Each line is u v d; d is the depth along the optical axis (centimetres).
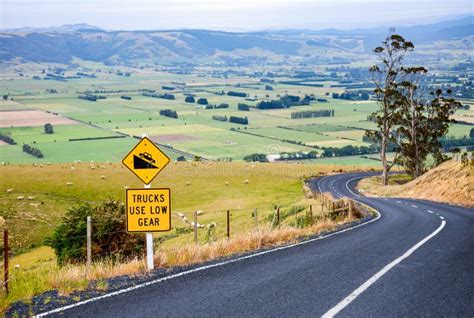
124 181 7200
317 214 3375
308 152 15625
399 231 2288
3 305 985
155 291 1109
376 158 14738
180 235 4200
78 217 2367
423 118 7619
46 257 3688
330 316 909
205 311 951
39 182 7081
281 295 1065
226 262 1454
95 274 1302
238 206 5759
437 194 5106
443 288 1127
